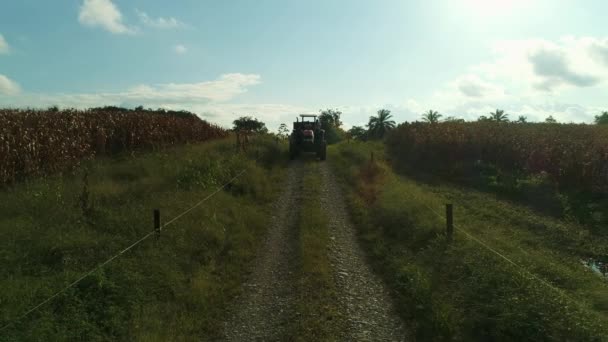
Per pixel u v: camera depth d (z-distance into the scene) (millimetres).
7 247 6539
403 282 7012
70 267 6312
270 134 32094
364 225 10430
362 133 70438
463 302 5938
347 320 5863
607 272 7949
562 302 5316
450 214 8445
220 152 17859
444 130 22734
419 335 5484
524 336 4895
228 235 9047
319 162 22469
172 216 8875
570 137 20203
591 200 12562
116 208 8953
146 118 20344
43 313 5047
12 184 10766
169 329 5434
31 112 16219
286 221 10945
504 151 18531
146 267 6637
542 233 10227
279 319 5934
